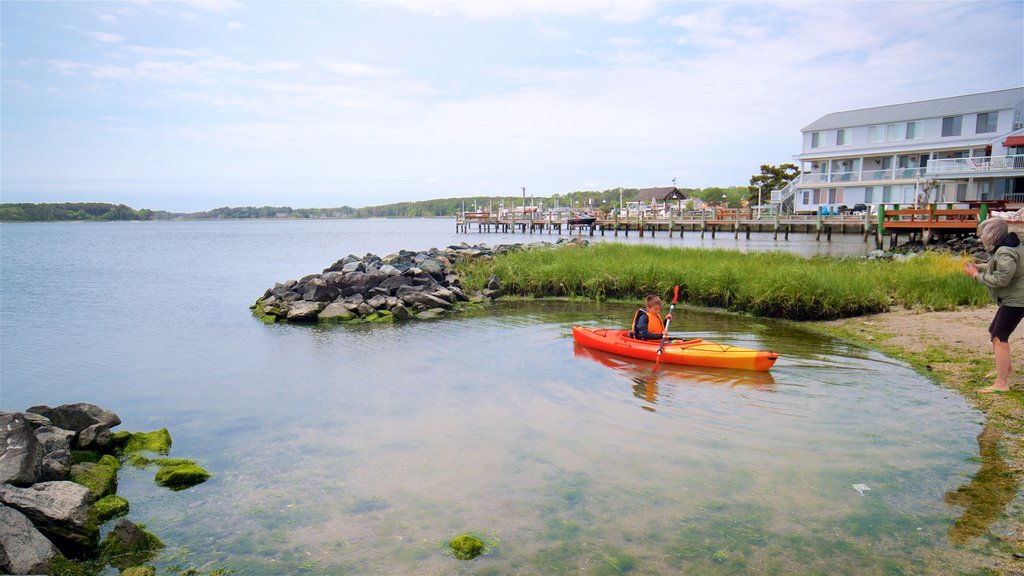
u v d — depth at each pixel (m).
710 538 4.81
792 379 8.98
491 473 6.12
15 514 4.66
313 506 5.60
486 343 12.17
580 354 11.03
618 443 6.78
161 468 6.55
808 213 49.84
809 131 53.06
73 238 75.69
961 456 6.04
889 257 23.50
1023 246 7.04
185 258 39.72
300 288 18.19
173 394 9.33
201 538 5.14
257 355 11.79
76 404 7.15
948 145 44.03
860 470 5.86
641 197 85.19
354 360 11.14
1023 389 7.57
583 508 5.36
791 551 4.58
